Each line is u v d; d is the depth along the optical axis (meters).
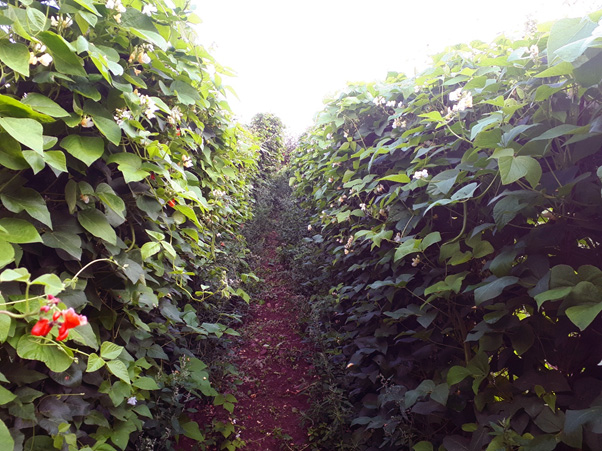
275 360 3.40
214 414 2.68
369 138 3.11
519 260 1.49
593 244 1.39
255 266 5.43
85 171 1.53
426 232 2.02
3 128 1.06
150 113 1.72
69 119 1.37
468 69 1.93
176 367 2.23
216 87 2.61
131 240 1.88
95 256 1.46
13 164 1.10
